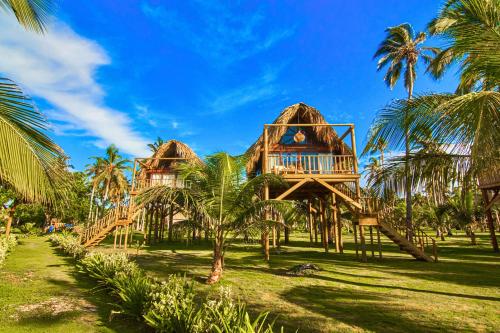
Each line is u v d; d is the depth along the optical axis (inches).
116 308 225.3
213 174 346.0
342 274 374.9
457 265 455.2
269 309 225.5
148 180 822.5
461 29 171.5
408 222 664.4
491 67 175.5
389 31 981.8
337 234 658.8
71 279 332.8
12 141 133.1
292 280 335.9
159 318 159.8
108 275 281.7
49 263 452.1
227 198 342.6
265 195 505.7
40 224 1414.9
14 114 134.0
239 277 351.9
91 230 677.3
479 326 188.7
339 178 537.6
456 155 210.5
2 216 891.4
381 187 259.1
